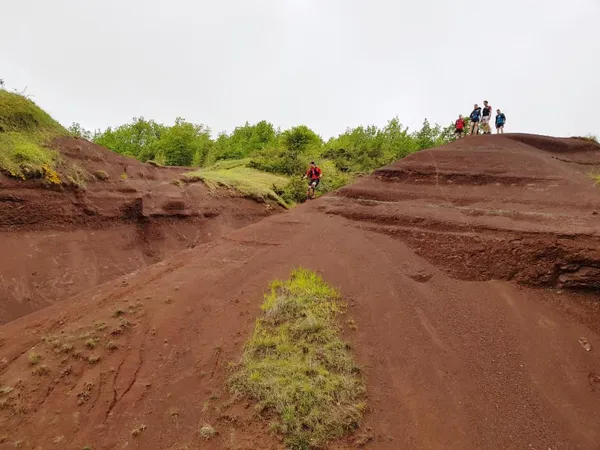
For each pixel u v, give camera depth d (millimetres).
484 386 4512
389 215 7875
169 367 4742
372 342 5016
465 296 5984
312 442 3691
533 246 6359
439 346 5012
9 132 9609
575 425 4156
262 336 5016
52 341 5031
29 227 8719
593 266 5934
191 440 3836
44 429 3938
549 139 11336
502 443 3889
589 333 5387
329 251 7023
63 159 10477
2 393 4285
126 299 5965
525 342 5195
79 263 9016
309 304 5496
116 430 3977
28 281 7688
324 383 4270
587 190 7688
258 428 3863
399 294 5859
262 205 17359
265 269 6664
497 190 8219
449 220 7355
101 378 4531
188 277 6543
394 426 3959
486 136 10859
